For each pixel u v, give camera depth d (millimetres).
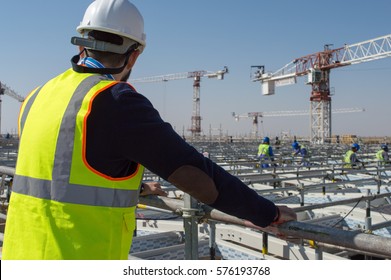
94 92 1586
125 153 1567
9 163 9875
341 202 4043
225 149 23328
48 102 1731
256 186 9406
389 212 7254
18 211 1708
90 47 1787
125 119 1552
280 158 15477
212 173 1632
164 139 1563
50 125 1649
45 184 1627
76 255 1546
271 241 4918
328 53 59969
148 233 6090
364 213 6688
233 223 2375
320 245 3535
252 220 1784
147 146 1546
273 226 1994
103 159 1566
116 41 1835
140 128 1545
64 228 1567
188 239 2639
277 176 9633
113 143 1555
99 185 1572
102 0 1872
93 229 1569
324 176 9078
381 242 1682
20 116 1900
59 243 1564
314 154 20391
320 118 60219
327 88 60562
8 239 1725
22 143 1774
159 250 4645
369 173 10727
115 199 1602
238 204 1687
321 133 59500
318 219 6398
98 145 1559
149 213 6410
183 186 1604
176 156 1564
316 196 8727
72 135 1584
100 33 1839
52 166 1611
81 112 1577
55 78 1860
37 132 1690
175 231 5730
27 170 1706
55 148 1614
